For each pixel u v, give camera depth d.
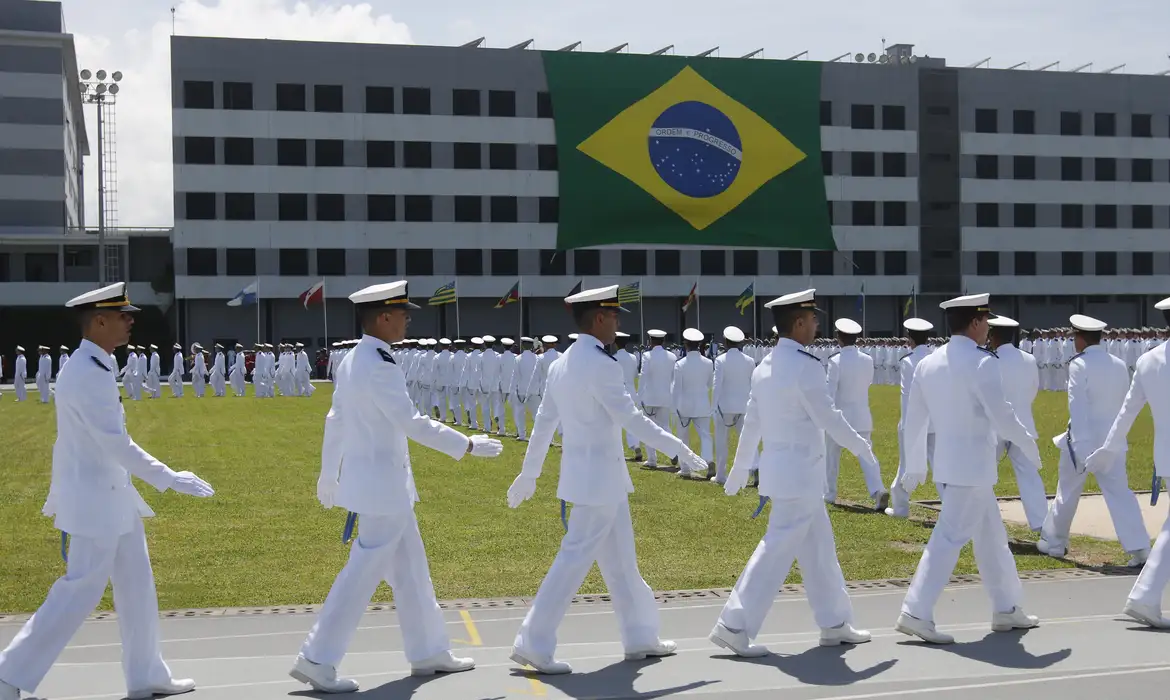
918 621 7.84
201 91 60.81
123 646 6.81
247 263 61.66
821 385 7.66
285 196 61.91
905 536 12.80
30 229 66.62
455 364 33.03
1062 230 70.75
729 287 66.75
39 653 6.42
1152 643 7.78
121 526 6.62
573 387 7.48
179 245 60.88
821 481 7.82
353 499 6.98
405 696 6.75
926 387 8.33
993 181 69.75
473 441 7.00
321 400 45.31
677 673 7.20
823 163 67.12
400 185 63.12
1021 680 6.87
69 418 6.54
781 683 6.91
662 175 64.25
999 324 12.45
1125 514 11.04
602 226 64.00
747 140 65.25
